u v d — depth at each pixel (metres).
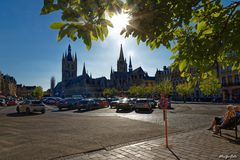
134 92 96.00
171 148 7.43
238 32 2.53
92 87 140.38
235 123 9.01
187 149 7.24
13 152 7.36
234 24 2.65
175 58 3.29
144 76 121.25
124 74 137.62
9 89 133.00
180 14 2.48
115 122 15.68
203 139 8.87
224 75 58.28
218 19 2.75
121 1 2.10
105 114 23.77
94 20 2.11
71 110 32.38
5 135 10.61
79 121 16.69
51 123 15.60
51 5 1.99
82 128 12.78
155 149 7.34
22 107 27.61
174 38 3.17
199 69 3.37
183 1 2.38
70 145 8.23
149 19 2.35
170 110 28.61
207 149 7.19
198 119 17.11
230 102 50.59
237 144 7.86
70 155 6.89
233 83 55.72
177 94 76.19
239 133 10.13
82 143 8.56
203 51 2.88
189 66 3.34
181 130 11.67
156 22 2.40
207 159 6.12
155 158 6.33
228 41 2.56
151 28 2.43
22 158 6.65
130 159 6.31
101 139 9.32
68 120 17.62
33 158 6.63
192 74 3.56
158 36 2.64
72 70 156.50
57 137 9.94
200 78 3.56
